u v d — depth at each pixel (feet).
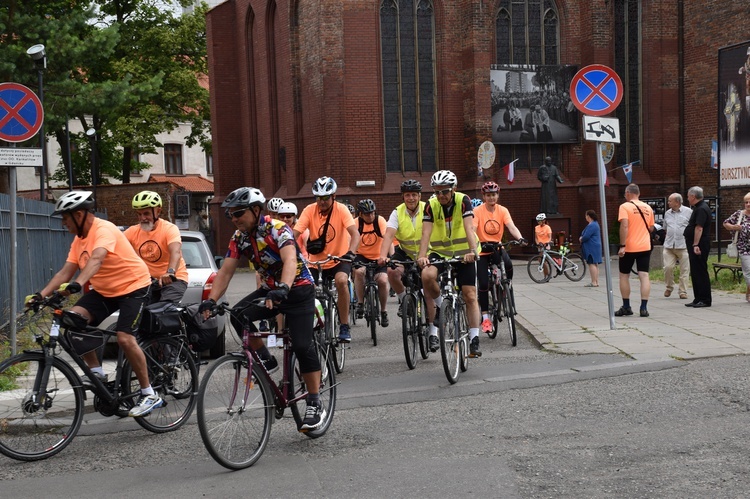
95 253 20.29
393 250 37.93
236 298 63.82
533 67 106.73
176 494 15.90
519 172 107.76
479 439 18.92
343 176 101.04
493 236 36.24
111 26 77.77
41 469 18.35
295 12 107.24
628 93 109.60
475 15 103.30
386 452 18.20
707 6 103.81
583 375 25.62
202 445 19.94
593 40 106.42
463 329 27.32
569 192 107.76
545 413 21.11
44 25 75.00
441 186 26.55
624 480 15.47
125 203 117.60
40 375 19.45
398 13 103.55
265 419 18.13
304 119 106.73
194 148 198.08
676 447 17.48
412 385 25.71
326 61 100.27
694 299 42.55
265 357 18.97
